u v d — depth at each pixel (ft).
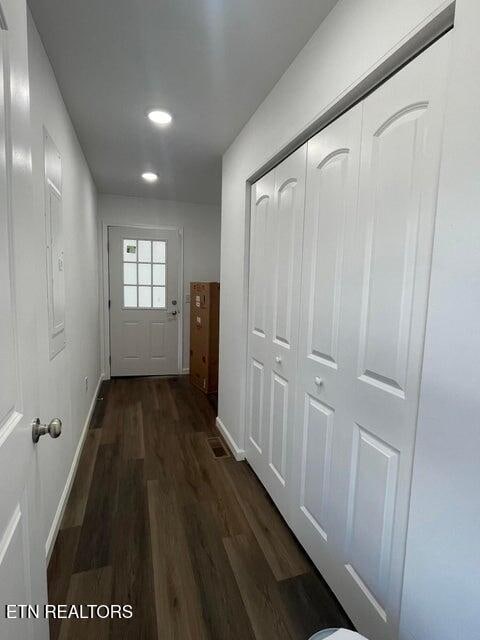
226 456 7.88
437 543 2.66
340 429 4.11
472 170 2.35
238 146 7.48
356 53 3.57
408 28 2.92
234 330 7.96
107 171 10.16
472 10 2.32
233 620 4.05
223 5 4.01
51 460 5.09
